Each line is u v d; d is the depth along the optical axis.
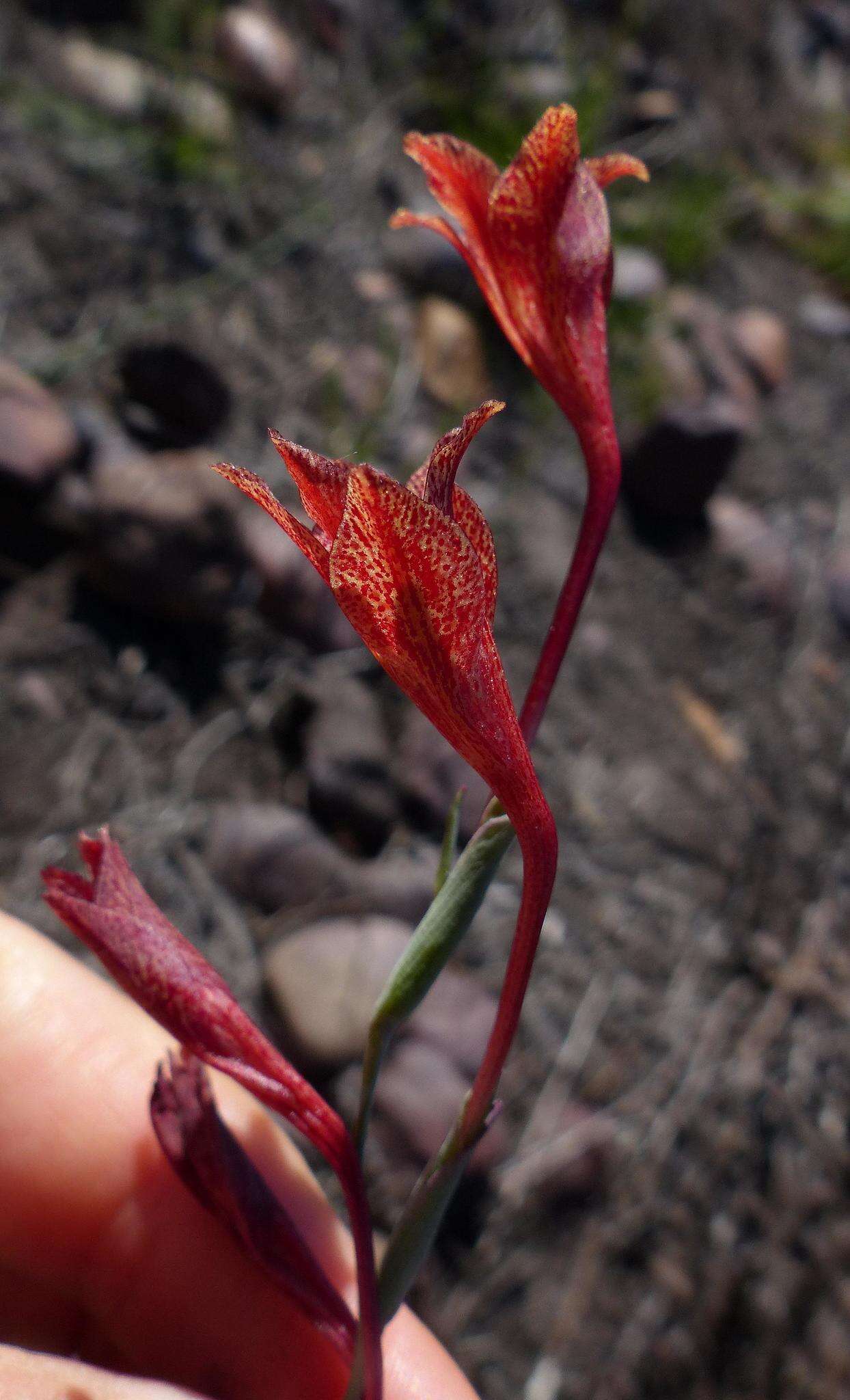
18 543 0.20
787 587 0.28
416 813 0.20
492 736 0.08
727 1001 0.22
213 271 0.25
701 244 0.32
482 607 0.07
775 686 0.26
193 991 0.08
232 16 0.28
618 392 0.28
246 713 0.21
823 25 0.41
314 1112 0.08
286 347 0.25
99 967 0.17
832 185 0.37
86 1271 0.13
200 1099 0.10
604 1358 0.18
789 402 0.32
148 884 0.18
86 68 0.26
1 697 0.19
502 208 0.09
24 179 0.24
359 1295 0.09
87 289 0.23
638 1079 0.20
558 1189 0.19
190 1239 0.12
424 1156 0.17
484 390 0.27
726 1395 0.18
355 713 0.20
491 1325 0.17
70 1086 0.13
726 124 0.36
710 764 0.24
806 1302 0.19
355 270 0.26
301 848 0.19
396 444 0.25
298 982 0.17
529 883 0.08
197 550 0.20
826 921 0.24
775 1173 0.20
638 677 0.25
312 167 0.28
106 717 0.20
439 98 0.30
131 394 0.22
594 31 0.35
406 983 0.09
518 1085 0.19
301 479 0.07
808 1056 0.22
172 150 0.25
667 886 0.22
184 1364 0.13
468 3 0.32
